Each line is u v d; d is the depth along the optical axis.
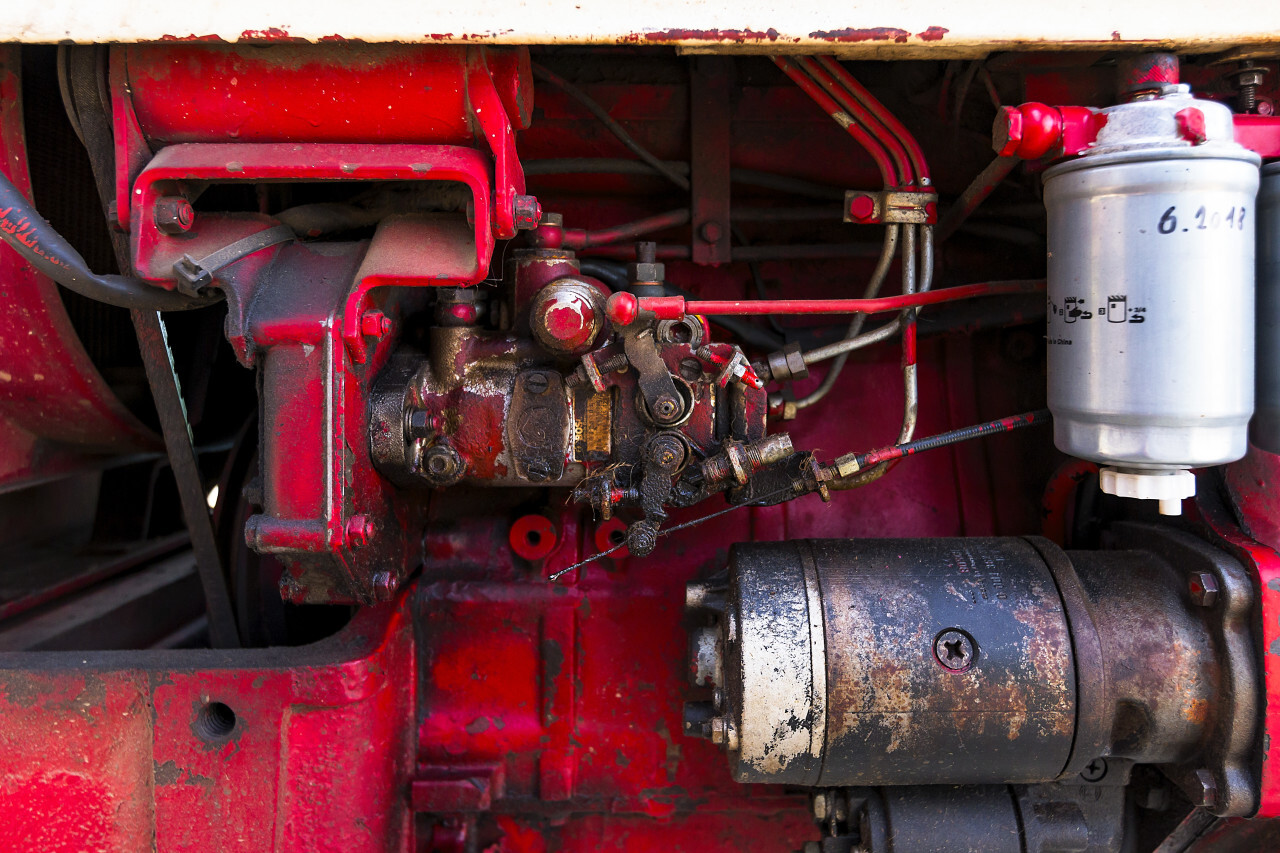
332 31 0.87
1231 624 1.05
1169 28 0.90
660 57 1.41
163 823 1.09
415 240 1.03
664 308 1.09
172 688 1.09
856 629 1.04
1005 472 1.48
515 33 0.88
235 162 0.95
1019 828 1.13
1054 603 1.07
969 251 1.48
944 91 1.26
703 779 1.32
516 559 1.38
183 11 0.88
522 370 1.18
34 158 1.15
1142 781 1.21
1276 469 1.05
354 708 1.10
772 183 1.45
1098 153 0.93
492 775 1.28
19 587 1.62
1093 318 0.95
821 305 1.12
